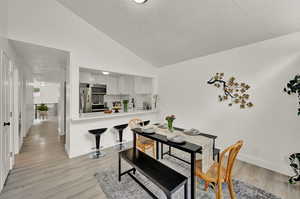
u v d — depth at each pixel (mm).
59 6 2807
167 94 4531
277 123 2443
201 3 2039
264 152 2590
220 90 3205
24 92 4562
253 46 2705
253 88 2705
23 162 2771
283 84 2379
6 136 2139
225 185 2057
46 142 4047
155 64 4617
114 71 3729
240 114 2891
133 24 2883
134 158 2084
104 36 3516
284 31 2266
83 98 4203
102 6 2605
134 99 5523
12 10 2275
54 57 3359
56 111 9641
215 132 3305
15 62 2967
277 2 1769
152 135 2148
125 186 2045
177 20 2465
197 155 3059
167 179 1571
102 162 2795
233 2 1900
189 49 3309
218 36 2666
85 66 3191
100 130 3107
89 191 1936
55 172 2404
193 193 1614
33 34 2488
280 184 2086
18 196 1821
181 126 4109
